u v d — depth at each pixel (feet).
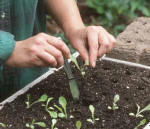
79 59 7.41
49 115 6.11
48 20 14.15
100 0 14.97
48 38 6.11
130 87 6.67
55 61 5.95
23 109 6.22
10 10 7.22
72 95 6.37
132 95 6.50
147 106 6.09
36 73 7.75
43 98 6.16
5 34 6.26
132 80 6.83
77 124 5.70
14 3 7.18
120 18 14.84
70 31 7.02
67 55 6.15
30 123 5.94
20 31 7.38
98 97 6.44
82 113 6.12
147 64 7.46
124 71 7.07
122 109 6.21
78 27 7.06
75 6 7.49
